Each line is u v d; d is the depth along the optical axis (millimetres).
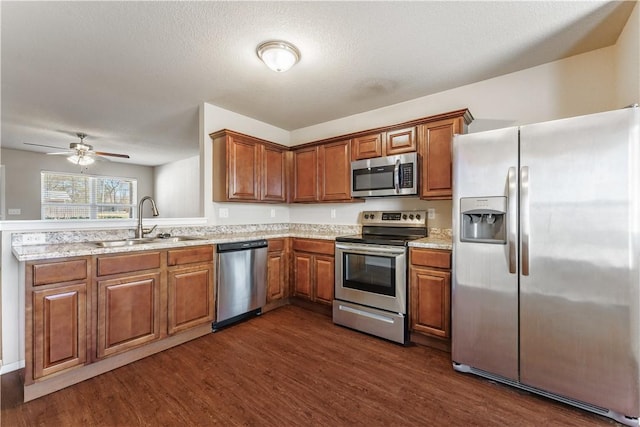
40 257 1704
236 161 3166
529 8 1730
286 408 1649
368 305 2676
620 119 1494
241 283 2889
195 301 2510
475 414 1600
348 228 3568
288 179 3789
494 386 1855
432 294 2334
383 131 2980
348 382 1902
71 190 6445
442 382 1902
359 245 2725
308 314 3174
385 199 3273
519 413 1605
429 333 2352
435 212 2930
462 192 1970
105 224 2496
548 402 1697
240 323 2908
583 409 1626
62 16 1780
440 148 2602
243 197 3227
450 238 2748
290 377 1957
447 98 2871
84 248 1934
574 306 1615
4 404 1663
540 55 2264
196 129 4289
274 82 2691
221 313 2719
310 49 2145
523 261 1754
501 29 1932
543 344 1710
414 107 3090
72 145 4324
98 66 2408
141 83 2719
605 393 1542
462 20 1835
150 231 2750
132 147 5527
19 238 2082
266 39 2023
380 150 3004
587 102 2238
